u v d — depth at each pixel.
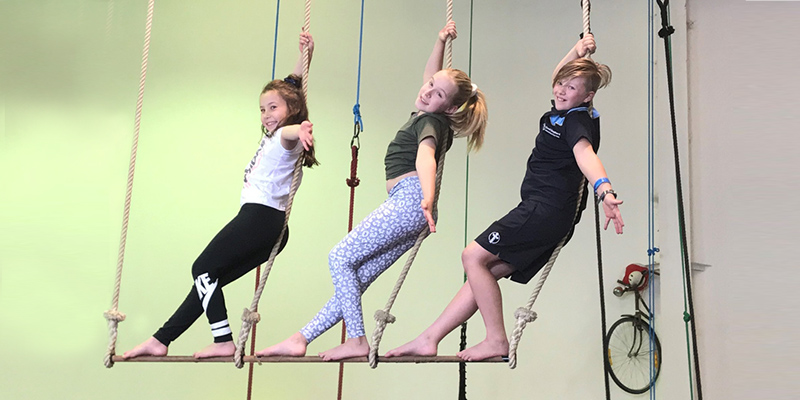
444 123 2.47
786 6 3.52
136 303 4.94
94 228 4.98
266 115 2.46
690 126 4.15
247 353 4.99
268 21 5.46
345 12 5.58
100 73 5.16
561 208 2.37
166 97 5.22
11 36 5.08
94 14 5.22
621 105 5.43
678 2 4.23
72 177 5.00
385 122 5.49
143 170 5.10
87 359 4.82
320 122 5.40
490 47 5.68
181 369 4.96
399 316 5.27
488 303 2.36
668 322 4.16
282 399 5.08
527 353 5.36
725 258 3.80
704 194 4.02
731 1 3.88
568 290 5.41
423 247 5.41
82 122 5.08
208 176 5.18
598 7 5.60
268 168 2.41
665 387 4.13
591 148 2.27
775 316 3.43
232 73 5.34
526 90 5.62
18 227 4.87
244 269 2.48
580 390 5.25
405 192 2.42
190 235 5.08
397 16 5.64
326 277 5.21
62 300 4.85
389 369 5.28
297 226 5.24
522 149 5.56
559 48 5.64
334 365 5.21
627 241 5.31
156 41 5.27
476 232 5.46
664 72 4.46
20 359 4.73
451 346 5.34
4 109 5.00
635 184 5.32
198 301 2.38
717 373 3.78
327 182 5.34
